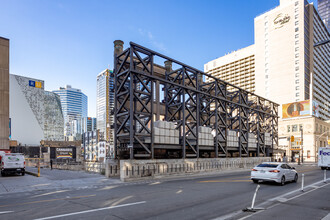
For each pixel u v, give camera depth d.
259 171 14.54
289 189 12.61
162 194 11.02
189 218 6.98
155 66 25.47
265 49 102.69
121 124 20.14
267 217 7.04
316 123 70.81
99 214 7.39
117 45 23.22
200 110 27.83
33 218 7.02
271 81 99.00
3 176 20.88
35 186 14.41
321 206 8.54
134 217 7.06
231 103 30.12
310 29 97.12
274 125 41.75
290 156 71.00
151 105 19.95
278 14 99.81
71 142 75.88
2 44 34.69
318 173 23.23
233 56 137.00
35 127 125.12
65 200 9.73
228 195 10.72
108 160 20.22
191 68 23.98
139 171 17.67
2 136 33.41
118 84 21.09
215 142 26.58
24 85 124.31
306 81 92.06
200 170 23.05
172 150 25.22
